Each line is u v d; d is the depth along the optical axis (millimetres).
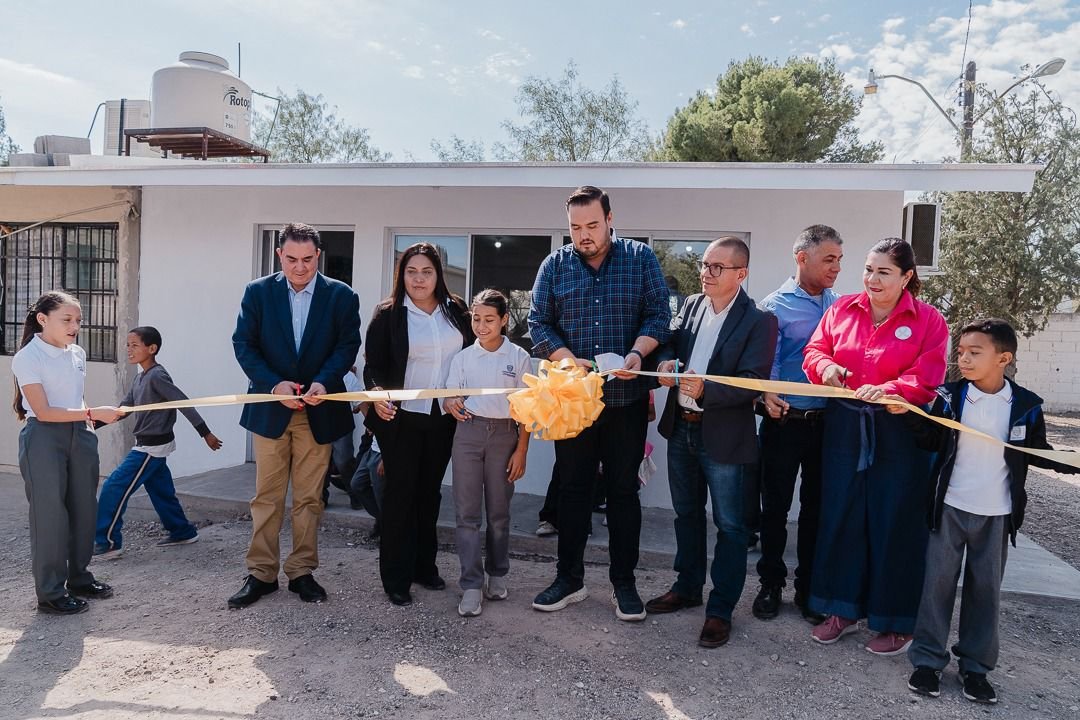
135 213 6395
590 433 3555
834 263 3689
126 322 6488
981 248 12734
